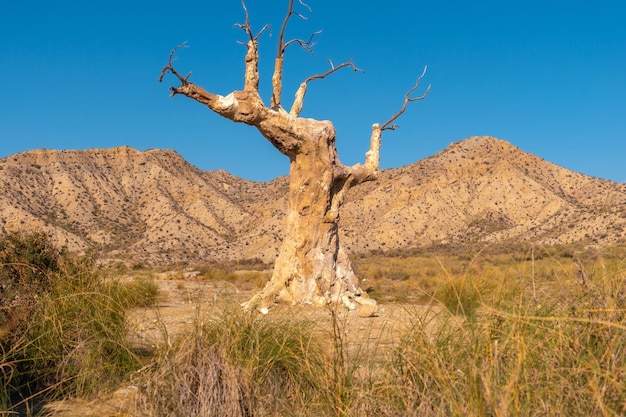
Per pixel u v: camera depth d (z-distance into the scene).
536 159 117.56
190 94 15.59
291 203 17.62
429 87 20.09
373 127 19.83
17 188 101.06
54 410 6.55
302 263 17.19
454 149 124.25
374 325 10.51
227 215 110.50
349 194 119.56
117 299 9.25
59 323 7.57
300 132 17.22
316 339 7.04
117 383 7.19
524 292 6.04
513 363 5.05
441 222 98.56
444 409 4.98
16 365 7.15
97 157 122.12
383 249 93.75
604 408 4.20
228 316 7.39
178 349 6.81
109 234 96.81
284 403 6.12
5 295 8.12
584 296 5.75
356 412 5.57
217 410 5.90
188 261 84.12
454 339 6.04
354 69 18.11
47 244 10.98
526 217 96.25
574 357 4.98
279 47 17.44
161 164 123.69
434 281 22.61
